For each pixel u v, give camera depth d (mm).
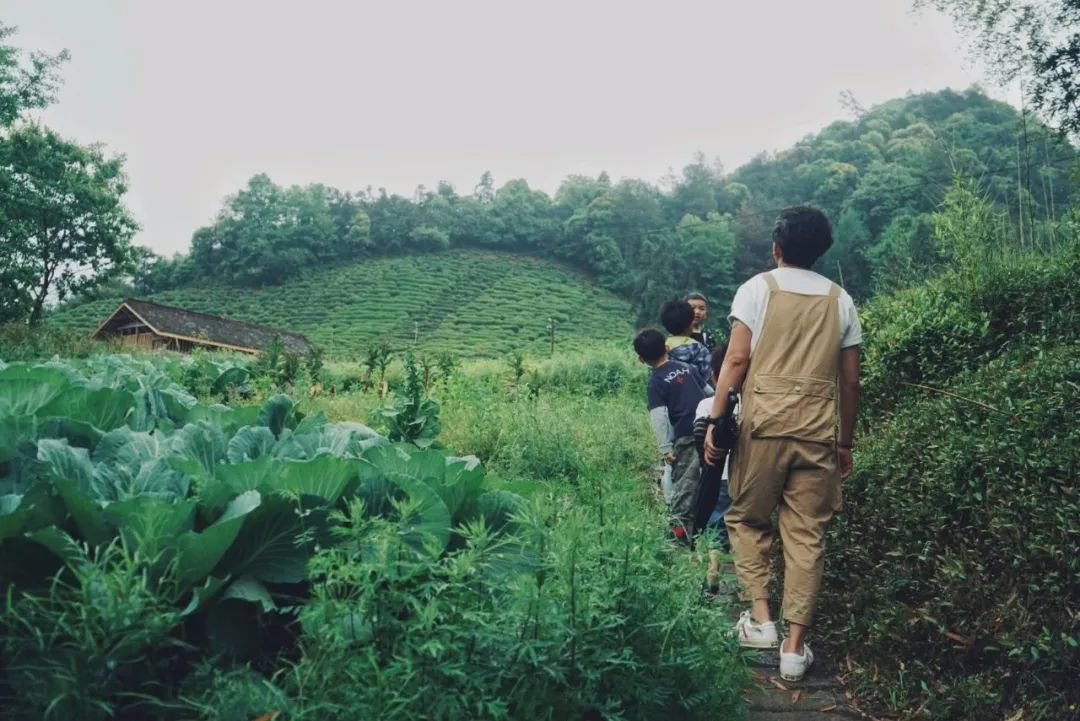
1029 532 3275
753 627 3523
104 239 32812
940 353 5680
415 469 3365
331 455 2916
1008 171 12633
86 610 1959
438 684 2105
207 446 3467
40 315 32500
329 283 120250
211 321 44219
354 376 16969
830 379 3482
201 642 2611
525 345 89938
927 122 92812
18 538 2482
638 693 2402
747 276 100625
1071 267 5934
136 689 2275
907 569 3650
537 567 2746
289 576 2801
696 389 4941
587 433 8367
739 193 132750
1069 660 2814
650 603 2611
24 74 29844
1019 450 3635
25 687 2139
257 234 125688
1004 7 7957
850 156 104750
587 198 147250
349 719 1993
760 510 3562
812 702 3281
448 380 13078
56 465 2801
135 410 4016
